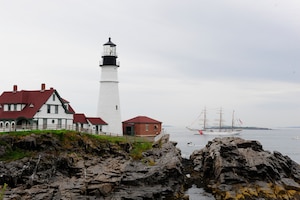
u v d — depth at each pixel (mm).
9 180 51219
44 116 74500
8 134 59625
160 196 53875
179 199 55312
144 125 93812
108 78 92125
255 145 68875
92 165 58625
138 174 56500
